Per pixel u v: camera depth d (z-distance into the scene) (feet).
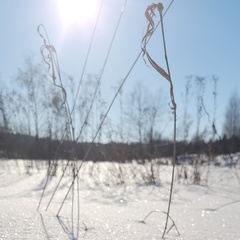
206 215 8.16
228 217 7.86
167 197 12.54
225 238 5.75
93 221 6.62
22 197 11.30
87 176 19.65
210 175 19.67
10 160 30.91
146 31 4.92
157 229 6.29
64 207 8.59
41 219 6.38
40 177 19.15
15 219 6.17
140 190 14.66
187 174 19.33
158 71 5.04
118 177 17.48
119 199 11.67
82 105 24.63
